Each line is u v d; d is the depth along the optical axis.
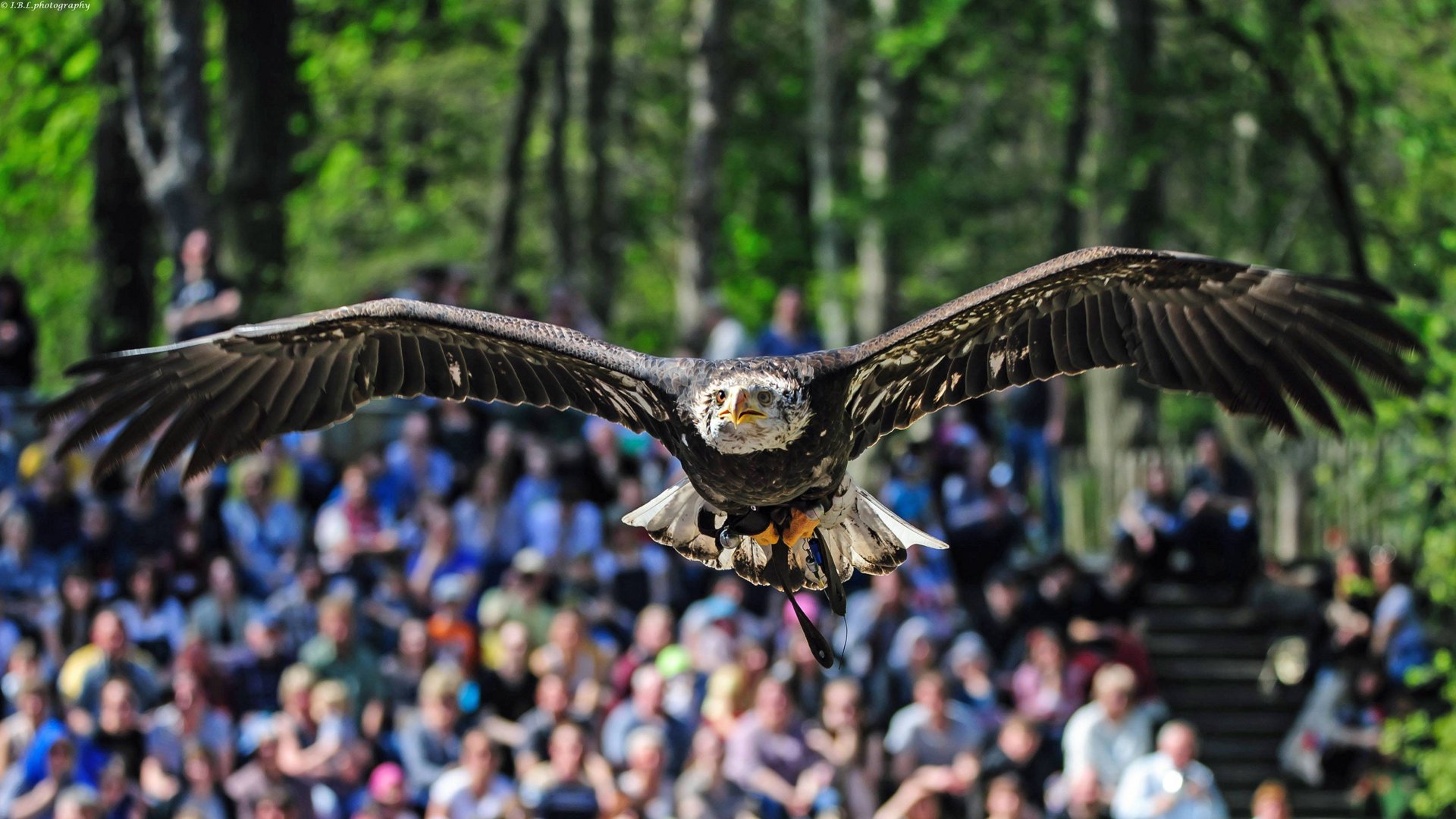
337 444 17.31
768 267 34.97
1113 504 20.19
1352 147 19.48
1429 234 19.41
